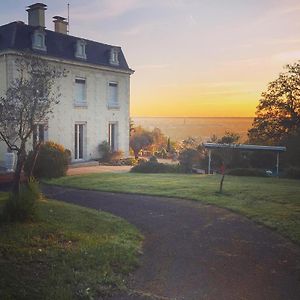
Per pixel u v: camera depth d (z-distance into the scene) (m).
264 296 4.81
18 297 4.30
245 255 6.32
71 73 21.64
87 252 5.96
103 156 23.77
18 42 18.73
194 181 14.55
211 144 20.39
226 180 15.30
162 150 33.56
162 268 5.70
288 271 5.64
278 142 28.11
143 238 7.25
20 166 9.71
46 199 10.64
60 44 21.36
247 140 30.66
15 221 7.20
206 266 5.82
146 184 13.59
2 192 11.61
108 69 23.89
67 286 4.69
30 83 9.52
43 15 21.33
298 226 7.87
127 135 26.14
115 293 4.72
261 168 24.05
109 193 12.19
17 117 9.31
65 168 16.36
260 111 30.31
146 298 4.62
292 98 28.66
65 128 21.44
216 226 8.13
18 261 5.34
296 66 28.52
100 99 23.81
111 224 8.02
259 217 8.70
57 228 7.13
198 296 4.78
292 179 17.55
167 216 9.05
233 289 5.01
